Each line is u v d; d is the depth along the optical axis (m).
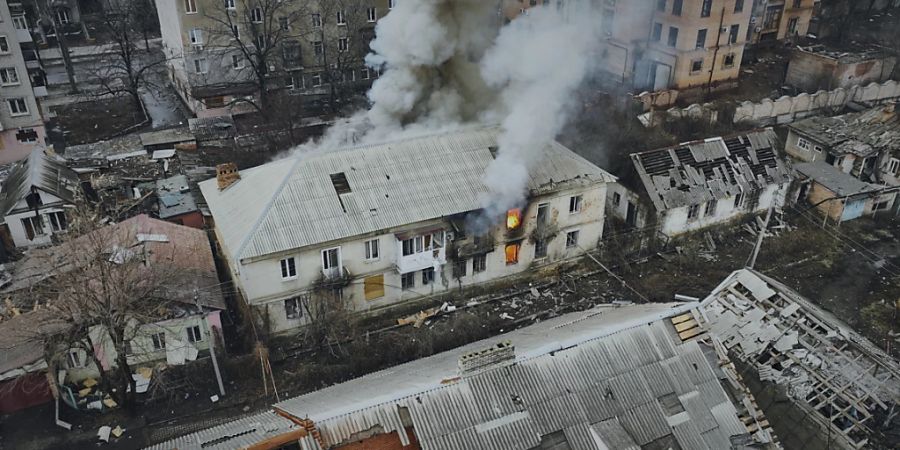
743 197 39.28
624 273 36.44
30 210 36.31
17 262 34.31
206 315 28.98
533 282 35.66
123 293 24.62
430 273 33.00
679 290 34.97
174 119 57.56
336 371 29.03
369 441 16.64
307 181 30.67
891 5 73.00
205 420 26.95
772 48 65.06
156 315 28.03
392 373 22.09
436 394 17.28
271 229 28.95
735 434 18.05
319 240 29.20
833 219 40.47
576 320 24.08
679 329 19.59
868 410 21.92
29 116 48.00
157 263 30.33
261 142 50.09
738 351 24.45
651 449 17.34
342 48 57.78
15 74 46.28
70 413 27.08
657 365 18.70
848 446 20.88
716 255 38.06
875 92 53.62
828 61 54.41
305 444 16.05
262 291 29.36
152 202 40.72
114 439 26.05
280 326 30.66
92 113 58.56
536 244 34.91
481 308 33.69
